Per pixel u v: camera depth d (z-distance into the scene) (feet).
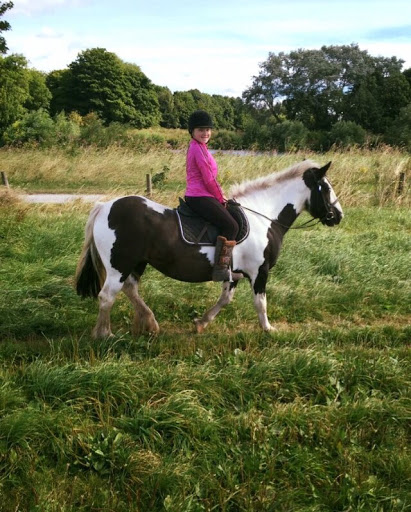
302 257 24.38
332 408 12.47
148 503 9.81
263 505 9.74
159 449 11.18
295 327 18.71
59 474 10.35
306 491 10.34
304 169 17.28
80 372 12.91
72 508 9.46
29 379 12.93
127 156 59.21
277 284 21.54
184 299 20.33
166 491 10.01
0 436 10.77
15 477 10.11
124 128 73.36
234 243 15.07
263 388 13.34
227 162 50.08
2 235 25.05
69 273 21.90
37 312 17.88
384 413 12.46
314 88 164.66
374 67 172.65
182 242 15.01
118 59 196.34
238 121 235.40
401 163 43.93
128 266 15.16
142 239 14.85
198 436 11.44
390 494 10.30
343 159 49.47
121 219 14.80
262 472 10.66
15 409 11.69
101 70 190.70
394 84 132.67
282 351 14.92
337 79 164.55
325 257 24.12
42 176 54.34
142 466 10.51
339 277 22.49
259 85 173.68
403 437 11.89
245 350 15.80
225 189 40.98
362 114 132.57
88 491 9.92
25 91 129.18
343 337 17.22
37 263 22.61
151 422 11.56
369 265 23.34
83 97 192.03
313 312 19.97
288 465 10.78
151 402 12.43
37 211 32.24
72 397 12.46
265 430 11.55
